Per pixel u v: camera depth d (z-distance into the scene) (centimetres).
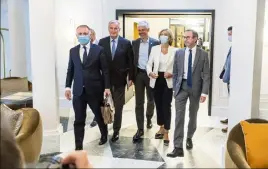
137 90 415
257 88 318
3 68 718
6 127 176
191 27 560
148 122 478
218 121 519
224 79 446
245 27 316
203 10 542
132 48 405
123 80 408
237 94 331
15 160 163
